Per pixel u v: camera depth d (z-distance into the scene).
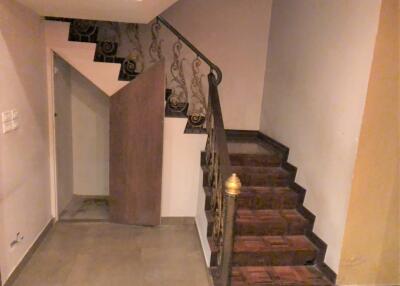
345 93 2.46
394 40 2.17
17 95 2.46
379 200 2.41
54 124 3.24
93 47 3.10
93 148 4.06
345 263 2.51
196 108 4.09
